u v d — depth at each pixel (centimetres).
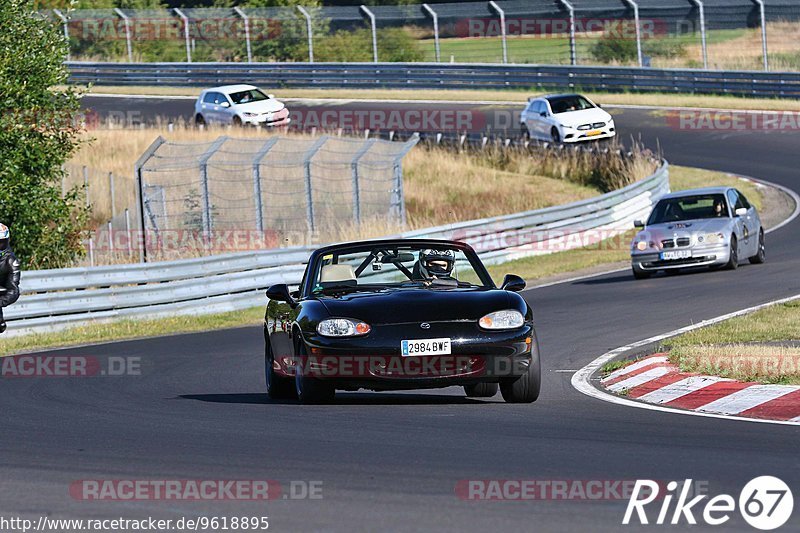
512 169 14275
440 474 2531
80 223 9250
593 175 13600
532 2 19812
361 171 11894
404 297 3672
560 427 3166
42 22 9012
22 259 8906
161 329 7012
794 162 13250
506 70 18212
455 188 13412
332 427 3244
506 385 3684
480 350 3528
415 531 2067
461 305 3609
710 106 16062
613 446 2836
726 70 16650
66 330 7062
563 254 10150
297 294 4072
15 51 8781
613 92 17488
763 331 4894
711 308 6022
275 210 11200
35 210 8769
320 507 2266
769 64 18300
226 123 15825
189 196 11269
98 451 2970
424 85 18725
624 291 7250
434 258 3988
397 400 3931
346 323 3559
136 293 7525
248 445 2981
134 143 14200
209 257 7988
